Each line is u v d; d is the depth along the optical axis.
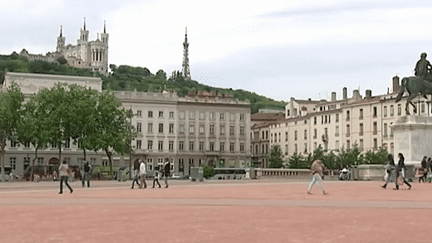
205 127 133.50
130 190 36.19
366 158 102.50
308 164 117.25
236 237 12.08
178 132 130.75
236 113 136.50
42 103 86.31
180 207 20.08
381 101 109.12
